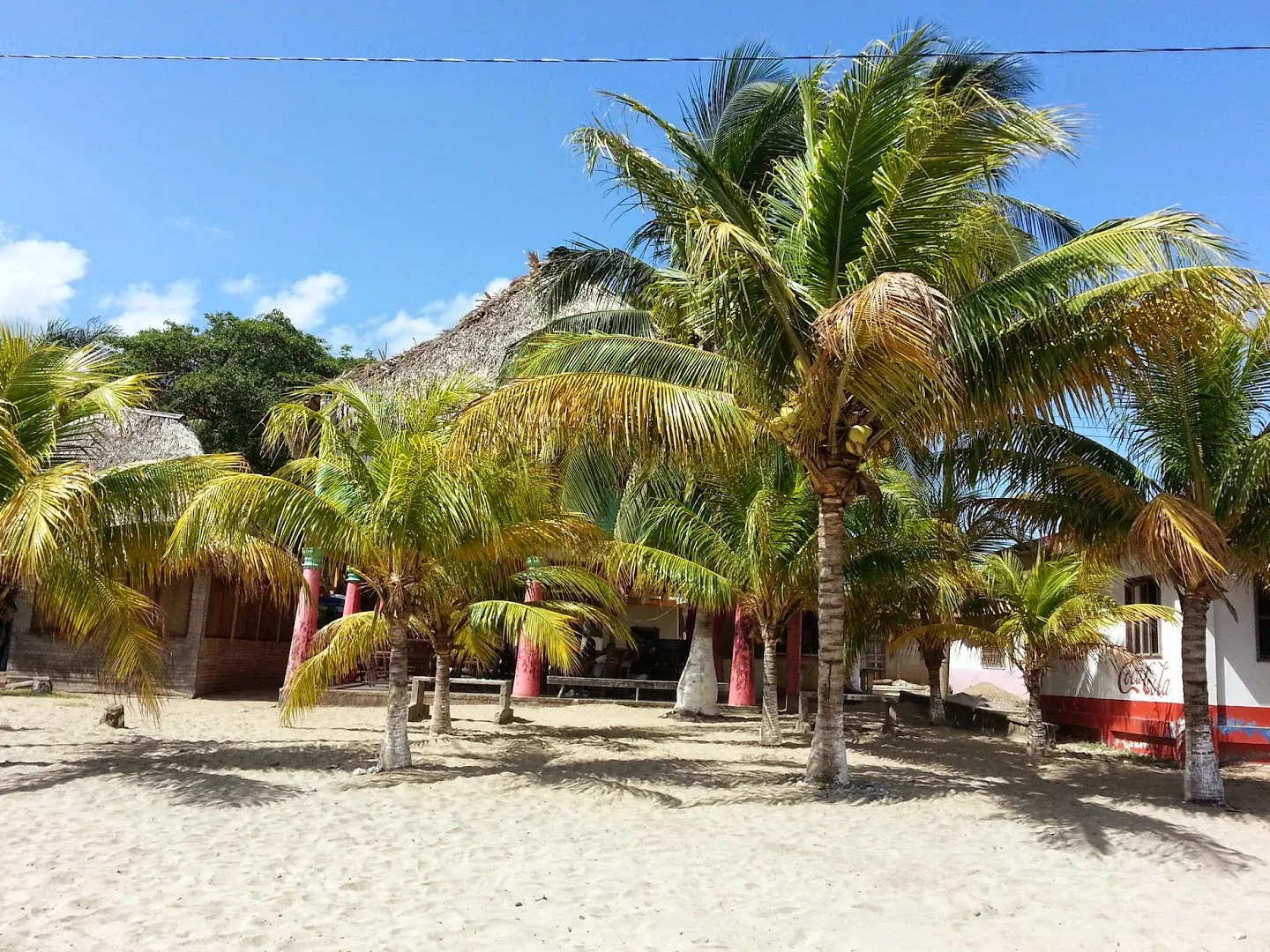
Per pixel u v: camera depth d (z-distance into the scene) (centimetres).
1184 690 1007
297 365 3067
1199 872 685
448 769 1055
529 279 2031
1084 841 759
